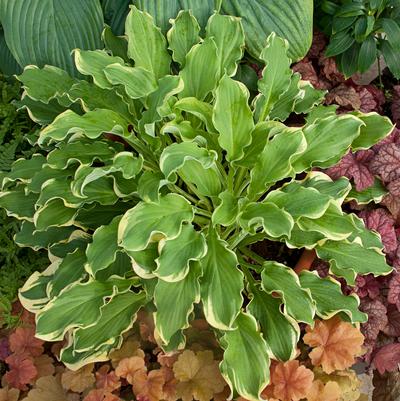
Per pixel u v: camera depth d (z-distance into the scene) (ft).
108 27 4.13
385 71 5.24
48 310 3.43
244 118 3.53
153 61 3.88
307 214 3.37
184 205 3.45
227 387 3.50
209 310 3.30
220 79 3.53
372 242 3.79
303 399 3.51
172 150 3.24
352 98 4.46
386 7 4.51
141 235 3.25
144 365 3.47
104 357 3.49
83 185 3.23
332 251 3.71
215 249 3.52
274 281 3.56
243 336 3.42
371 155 4.05
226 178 3.89
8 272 4.22
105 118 3.56
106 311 3.57
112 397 3.33
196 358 3.46
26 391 3.63
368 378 4.33
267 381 3.29
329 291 3.67
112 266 3.68
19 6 4.30
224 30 3.91
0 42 4.93
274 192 3.53
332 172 4.00
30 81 3.95
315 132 3.68
